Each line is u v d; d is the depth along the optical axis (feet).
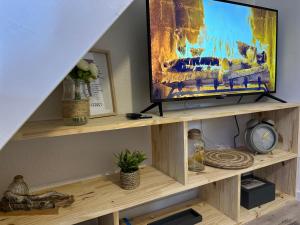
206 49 4.30
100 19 1.73
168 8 3.82
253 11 4.86
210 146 5.47
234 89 4.76
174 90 3.99
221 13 4.43
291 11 5.24
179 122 3.71
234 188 4.39
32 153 3.53
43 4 1.55
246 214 4.70
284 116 5.42
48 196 3.25
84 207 3.12
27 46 1.54
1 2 1.45
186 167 3.73
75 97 3.01
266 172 5.97
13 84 1.54
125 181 3.59
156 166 4.44
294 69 5.32
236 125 5.84
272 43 5.23
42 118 3.50
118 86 4.10
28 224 2.78
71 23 1.64
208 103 5.25
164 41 3.83
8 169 3.38
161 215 4.54
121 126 3.17
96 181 3.90
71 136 3.81
